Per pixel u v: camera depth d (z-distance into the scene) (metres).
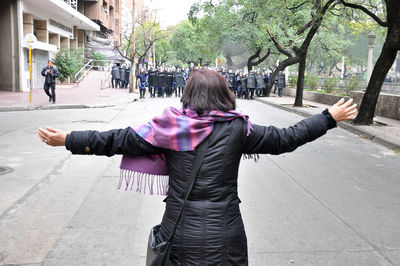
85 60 43.19
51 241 4.31
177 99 25.27
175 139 2.12
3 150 8.74
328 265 3.92
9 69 25.08
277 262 3.95
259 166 8.05
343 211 5.50
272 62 51.56
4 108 16.02
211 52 41.34
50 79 18.39
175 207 2.16
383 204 5.89
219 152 2.13
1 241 4.30
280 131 2.24
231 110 2.23
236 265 2.11
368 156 9.56
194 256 2.07
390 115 16.70
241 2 26.31
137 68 36.78
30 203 5.50
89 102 19.98
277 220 5.05
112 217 5.02
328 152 9.82
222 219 2.10
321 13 15.91
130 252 4.09
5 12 24.77
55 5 27.91
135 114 16.17
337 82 25.84
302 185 6.75
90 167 7.55
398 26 12.93
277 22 20.36
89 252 4.07
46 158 8.13
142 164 2.29
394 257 4.14
